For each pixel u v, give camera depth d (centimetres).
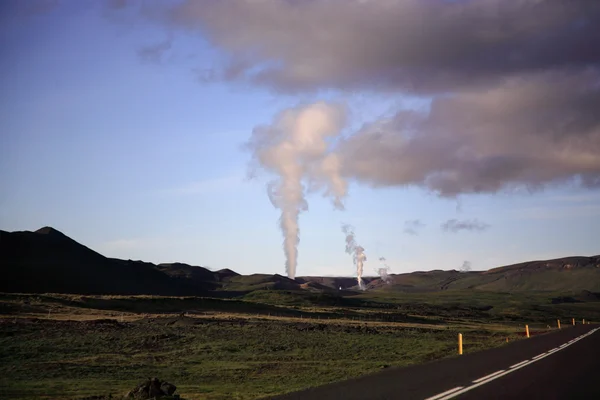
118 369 2658
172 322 6197
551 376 1753
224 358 3306
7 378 2245
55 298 8800
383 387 1506
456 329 8012
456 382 1609
